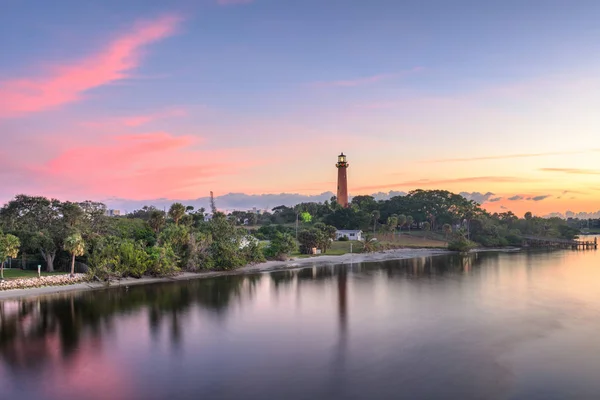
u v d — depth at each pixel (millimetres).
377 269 116875
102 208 103625
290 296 76250
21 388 36969
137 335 51844
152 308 66312
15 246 78812
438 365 41438
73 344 48500
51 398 35062
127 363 42500
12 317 60562
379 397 34656
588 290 81125
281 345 47719
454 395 35062
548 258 148125
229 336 51250
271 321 58094
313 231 156000
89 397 35188
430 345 47344
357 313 62500
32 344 48500
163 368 41125
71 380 38531
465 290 81688
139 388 36750
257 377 38812
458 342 48312
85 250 88375
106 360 43375
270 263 123812
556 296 75000
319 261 135000
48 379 38750
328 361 42625
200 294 78312
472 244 183750
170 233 103625
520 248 198875
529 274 104750
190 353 45281
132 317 60562
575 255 161250
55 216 92688
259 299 73438
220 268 110125
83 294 77625
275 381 37906
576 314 61312
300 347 46969
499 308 65375
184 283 91250
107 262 87500
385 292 80062
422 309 64938
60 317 60594
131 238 107250
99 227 99875
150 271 96875
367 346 47062
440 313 62188
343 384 37156
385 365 41469
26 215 91125
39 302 70625
